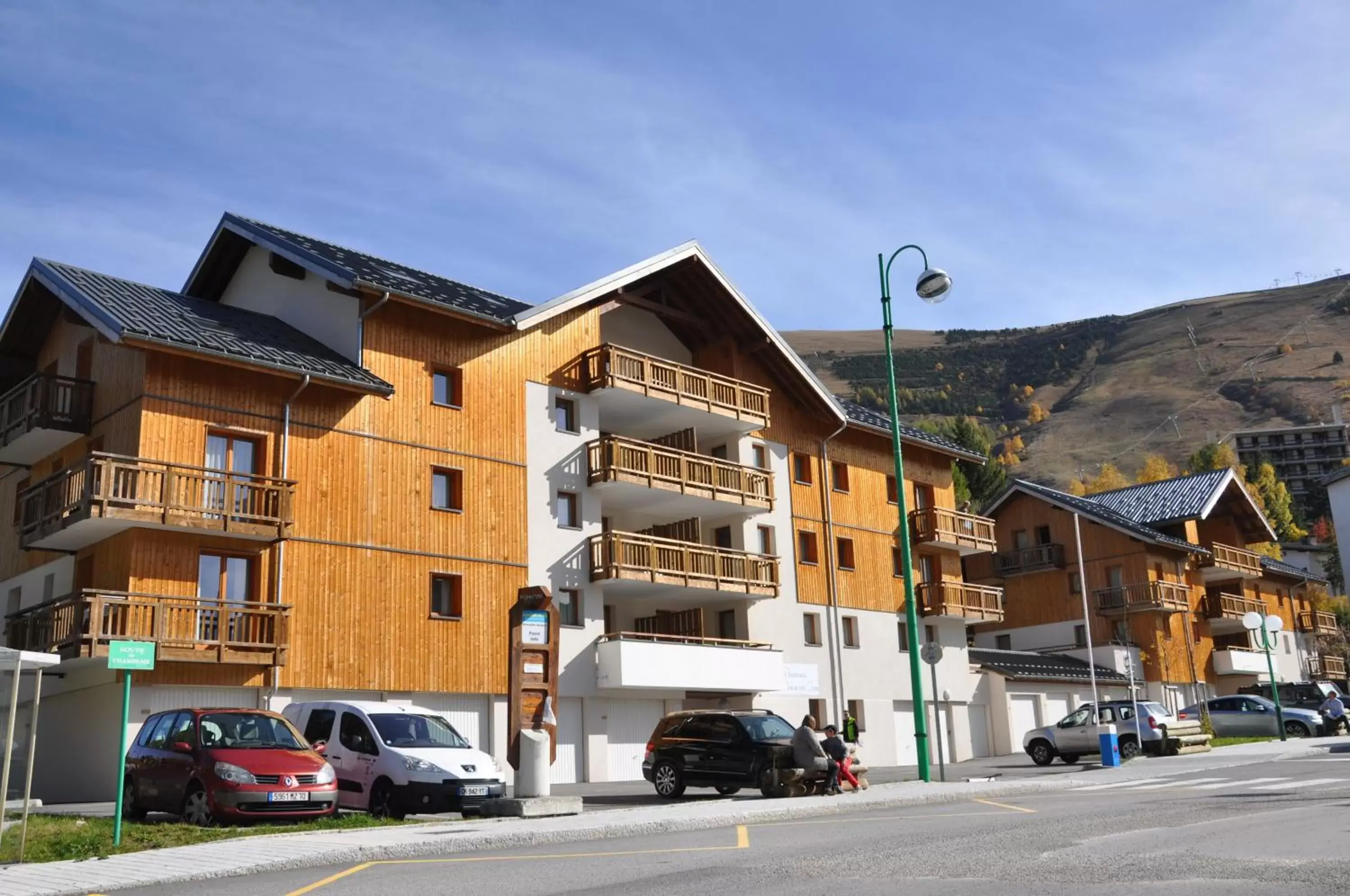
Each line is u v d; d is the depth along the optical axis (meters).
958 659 45.31
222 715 18.22
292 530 26.56
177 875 11.34
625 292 36.19
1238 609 62.53
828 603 40.44
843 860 10.74
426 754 18.48
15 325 29.91
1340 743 34.59
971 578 60.16
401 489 28.81
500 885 9.98
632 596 35.47
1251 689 51.28
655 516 38.06
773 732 22.94
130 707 23.94
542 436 32.50
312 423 27.50
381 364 28.98
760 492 38.12
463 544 29.80
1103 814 14.62
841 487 42.69
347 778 18.97
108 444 26.45
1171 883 8.78
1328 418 164.62
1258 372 187.75
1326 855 9.98
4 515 30.95
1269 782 19.39
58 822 16.19
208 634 24.98
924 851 11.24
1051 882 9.02
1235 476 61.88
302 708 20.45
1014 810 16.17
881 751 40.91
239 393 26.47
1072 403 199.75
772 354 39.75
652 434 38.62
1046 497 58.59
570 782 31.17
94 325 24.62
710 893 9.03
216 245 31.94
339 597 27.06
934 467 47.28
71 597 23.94
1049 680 47.88
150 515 24.14
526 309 34.31
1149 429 179.38
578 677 31.80
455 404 30.66
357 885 10.38
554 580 31.84
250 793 16.55
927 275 26.12
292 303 30.89
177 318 26.59
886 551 43.66
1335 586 101.06
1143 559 55.75
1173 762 29.78
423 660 28.30
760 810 17.55
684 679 33.06
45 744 26.53
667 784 23.31
